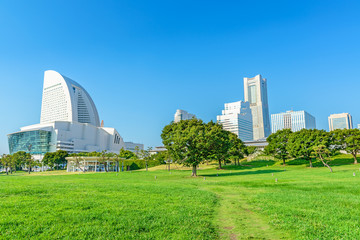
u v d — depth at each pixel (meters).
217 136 63.59
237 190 30.50
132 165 114.69
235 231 13.80
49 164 137.25
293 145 79.69
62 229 12.70
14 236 11.60
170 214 16.28
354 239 11.84
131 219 14.74
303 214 16.62
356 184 31.73
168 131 79.94
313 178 43.50
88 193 23.56
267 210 18.05
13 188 24.83
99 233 12.30
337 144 80.31
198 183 40.09
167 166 106.12
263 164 96.06
